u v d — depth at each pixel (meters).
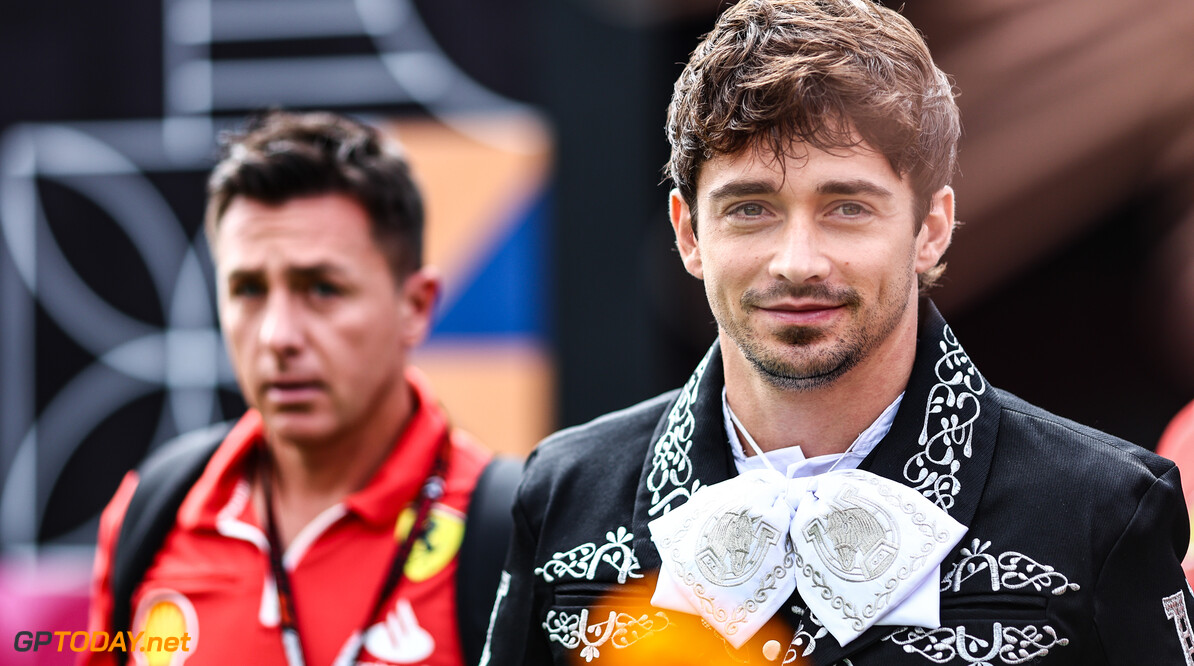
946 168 1.94
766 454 2.03
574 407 4.98
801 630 1.92
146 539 3.07
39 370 5.30
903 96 1.83
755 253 1.84
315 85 5.13
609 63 4.93
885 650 1.85
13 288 5.31
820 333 1.83
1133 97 4.49
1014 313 4.85
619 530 2.12
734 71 1.85
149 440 5.24
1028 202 4.63
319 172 2.95
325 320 2.93
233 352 3.01
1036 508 1.87
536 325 5.02
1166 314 4.69
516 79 5.04
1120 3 4.43
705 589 1.96
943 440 1.95
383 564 2.91
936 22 4.52
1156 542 1.86
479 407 5.05
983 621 1.83
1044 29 4.51
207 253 5.22
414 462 2.97
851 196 1.80
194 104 5.20
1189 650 1.87
